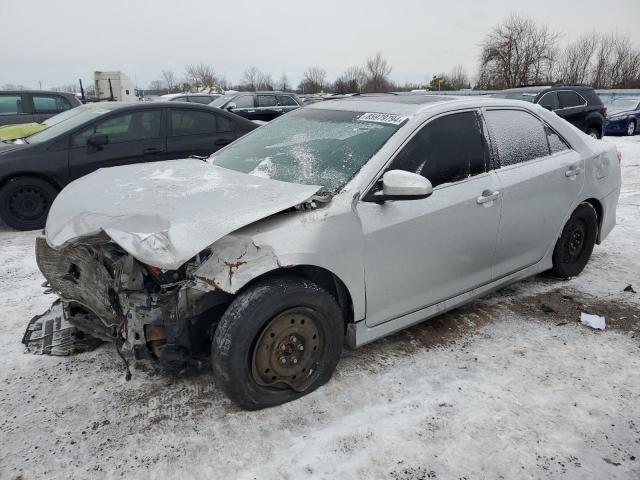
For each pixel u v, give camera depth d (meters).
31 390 2.90
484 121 3.53
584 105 13.27
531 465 2.38
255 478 2.28
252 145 3.78
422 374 3.08
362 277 2.85
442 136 3.26
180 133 7.09
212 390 2.90
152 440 2.51
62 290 3.19
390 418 2.68
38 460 2.39
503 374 3.09
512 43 41.41
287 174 3.14
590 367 3.18
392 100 3.60
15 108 11.41
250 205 2.54
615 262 5.03
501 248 3.62
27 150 6.21
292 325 2.67
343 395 2.86
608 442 2.53
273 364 2.66
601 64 42.84
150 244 2.27
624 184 8.95
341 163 3.04
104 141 6.43
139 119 6.84
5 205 6.19
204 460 2.39
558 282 4.51
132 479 2.28
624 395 2.90
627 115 18.00
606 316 3.88
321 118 3.68
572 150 4.17
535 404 2.81
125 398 2.83
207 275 2.42
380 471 2.33
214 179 3.06
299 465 2.36
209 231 2.34
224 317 2.52
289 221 2.59
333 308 2.78
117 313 2.76
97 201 2.79
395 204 2.94
